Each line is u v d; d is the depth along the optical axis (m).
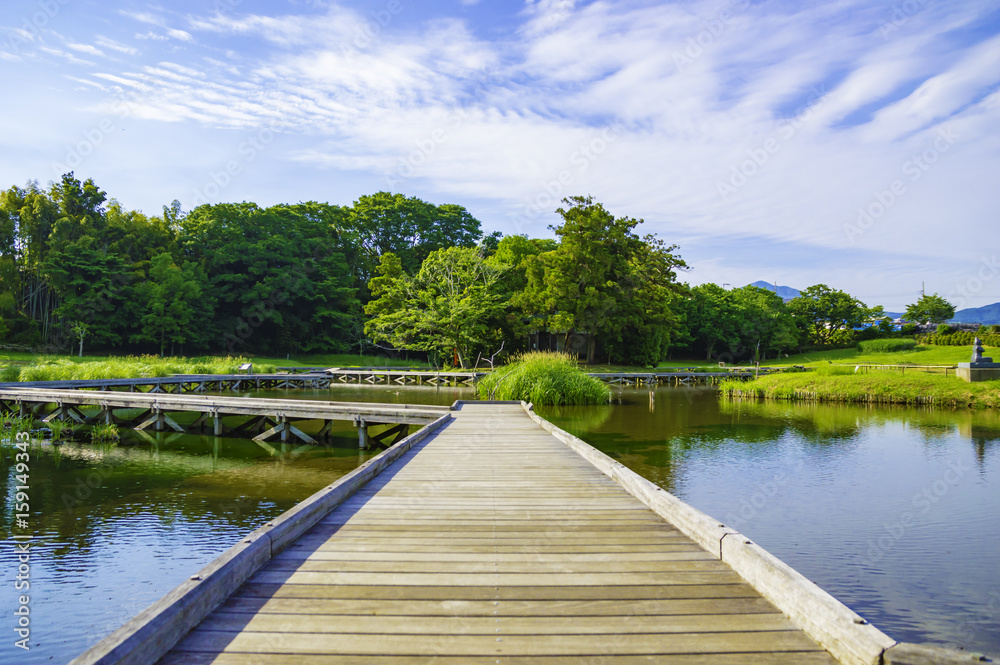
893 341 54.59
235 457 11.59
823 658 2.58
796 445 12.41
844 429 14.75
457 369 38.88
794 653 2.63
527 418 12.86
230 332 46.53
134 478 9.73
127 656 2.31
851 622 2.51
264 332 48.41
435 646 2.70
